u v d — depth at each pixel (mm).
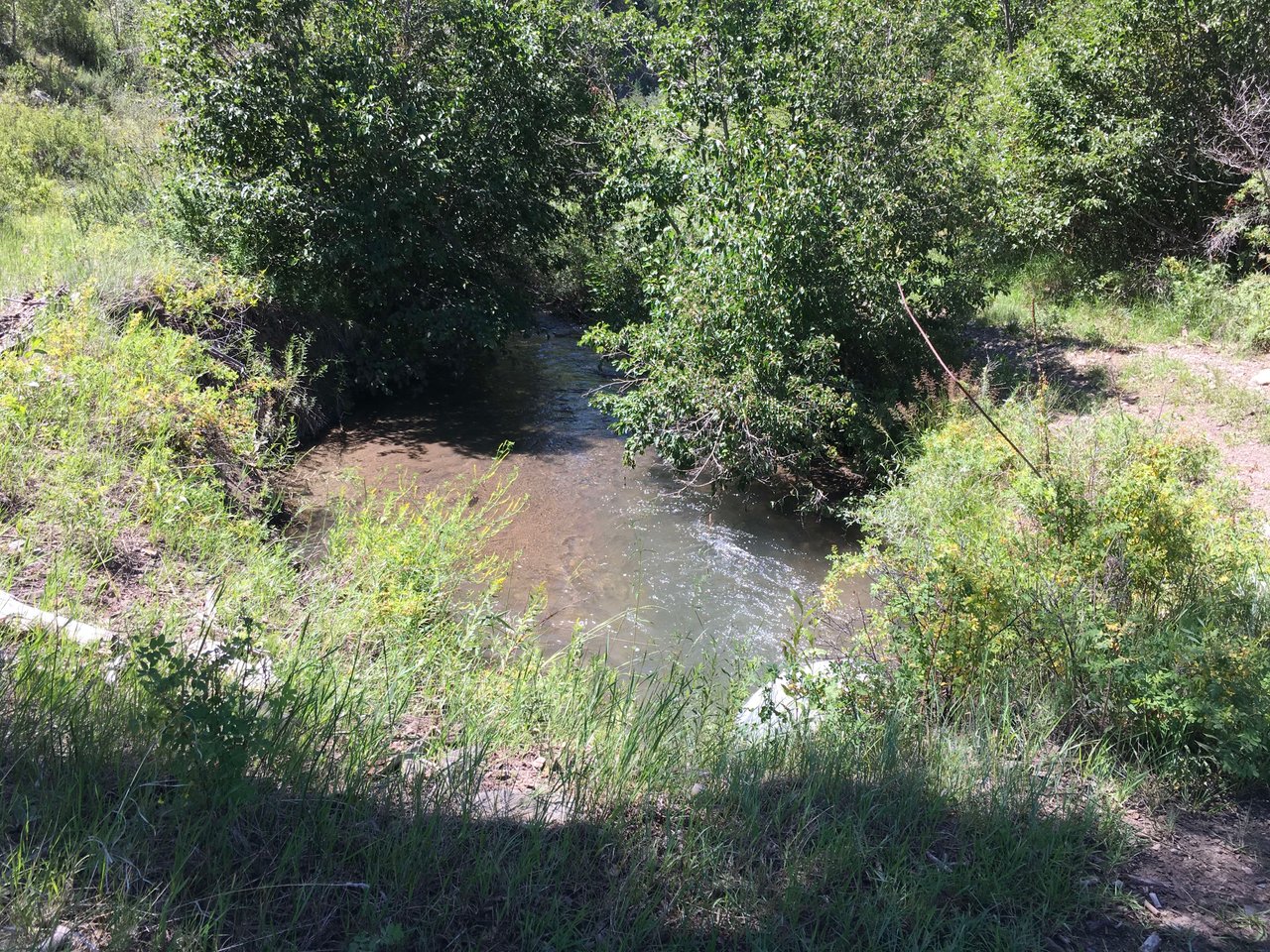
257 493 7723
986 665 4426
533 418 11219
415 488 8867
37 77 18469
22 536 5496
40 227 11516
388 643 5023
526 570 7465
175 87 10914
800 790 3645
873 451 9180
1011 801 3602
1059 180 13125
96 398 7098
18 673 3570
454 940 2668
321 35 11289
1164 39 12648
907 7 11547
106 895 2562
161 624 4953
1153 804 3811
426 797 3330
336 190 10875
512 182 12180
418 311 11844
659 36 11539
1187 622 4551
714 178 10117
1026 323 12648
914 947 2775
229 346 9289
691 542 8242
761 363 8836
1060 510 5059
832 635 6555
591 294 14938
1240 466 8500
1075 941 2969
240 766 2973
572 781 3648
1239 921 3131
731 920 2889
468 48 11859
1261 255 11906
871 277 9570
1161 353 11352
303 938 2600
